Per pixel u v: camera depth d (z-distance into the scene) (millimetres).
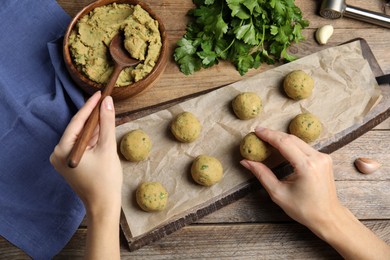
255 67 627
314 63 638
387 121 639
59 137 611
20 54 627
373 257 560
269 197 610
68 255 596
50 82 625
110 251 504
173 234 597
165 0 654
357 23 665
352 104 628
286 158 568
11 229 593
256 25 610
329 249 605
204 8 614
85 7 583
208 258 598
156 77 590
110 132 491
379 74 642
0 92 605
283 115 625
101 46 580
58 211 596
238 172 603
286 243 604
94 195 496
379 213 619
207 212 593
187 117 589
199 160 578
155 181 595
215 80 638
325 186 554
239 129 617
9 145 606
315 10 665
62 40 621
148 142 587
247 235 604
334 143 622
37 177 605
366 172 619
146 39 575
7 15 630
